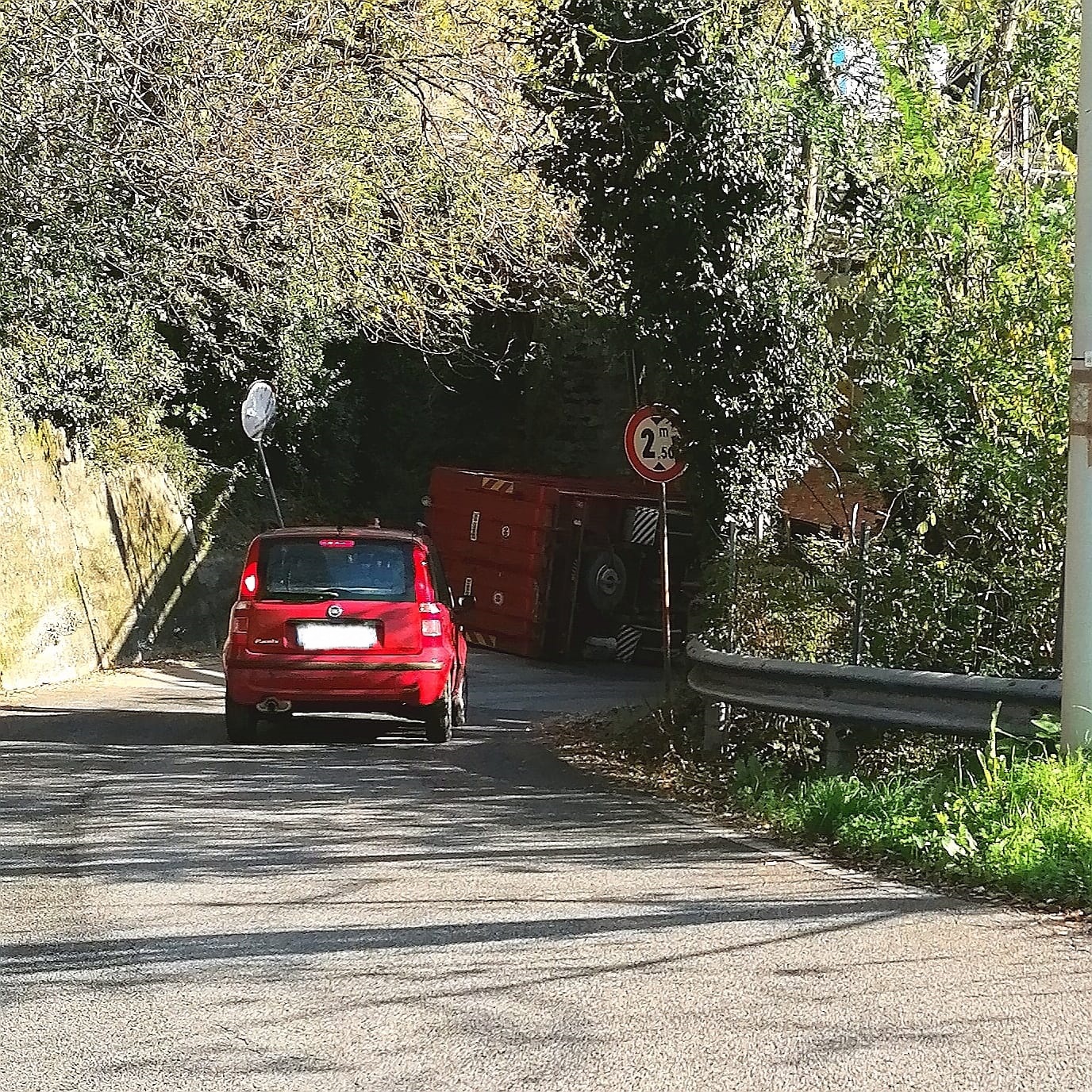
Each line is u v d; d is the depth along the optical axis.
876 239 13.52
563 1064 5.27
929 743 11.88
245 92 15.75
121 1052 5.43
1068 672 9.34
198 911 7.57
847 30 14.65
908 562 12.62
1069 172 13.81
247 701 14.59
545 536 29.83
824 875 8.50
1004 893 7.97
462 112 17.92
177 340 30.27
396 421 36.59
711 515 15.27
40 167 17.86
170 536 28.59
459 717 17.05
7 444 22.88
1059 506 12.30
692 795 11.68
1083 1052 5.38
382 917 7.45
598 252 15.97
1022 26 13.91
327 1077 5.16
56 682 23.11
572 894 7.98
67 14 15.08
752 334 14.60
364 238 17.61
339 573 14.78
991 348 12.62
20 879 8.32
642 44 14.46
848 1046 5.45
